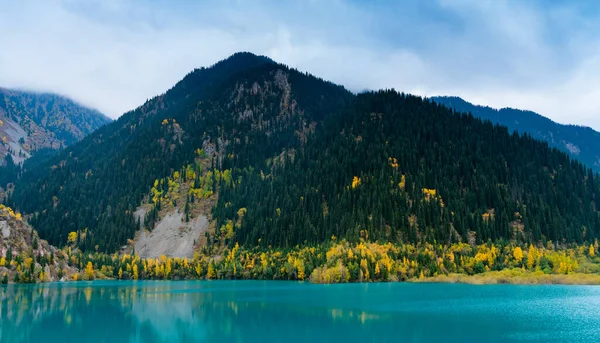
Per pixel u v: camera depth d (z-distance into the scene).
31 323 109.75
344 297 154.88
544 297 148.75
